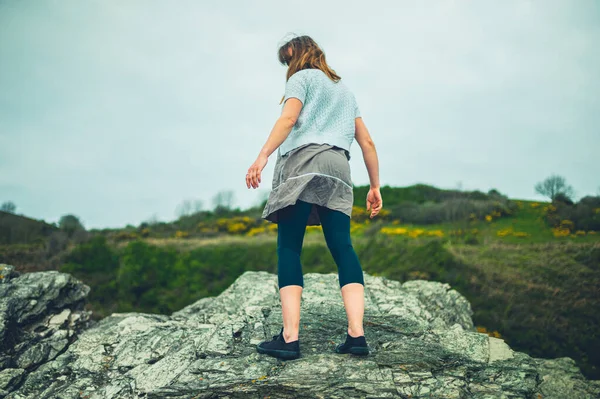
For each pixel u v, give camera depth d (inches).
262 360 92.4
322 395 79.4
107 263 986.7
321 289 154.0
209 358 99.2
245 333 113.6
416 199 2219.5
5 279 157.2
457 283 827.4
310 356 91.0
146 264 927.7
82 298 166.4
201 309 167.6
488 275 847.7
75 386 106.3
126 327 139.9
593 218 1494.8
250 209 2374.5
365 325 118.5
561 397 89.1
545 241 1352.1
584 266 922.7
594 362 556.4
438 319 139.6
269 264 1072.2
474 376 91.1
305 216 89.4
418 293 175.8
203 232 1918.1
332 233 89.8
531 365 98.2
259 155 83.0
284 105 90.0
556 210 1685.5
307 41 101.5
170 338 122.2
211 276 1005.8
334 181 88.2
